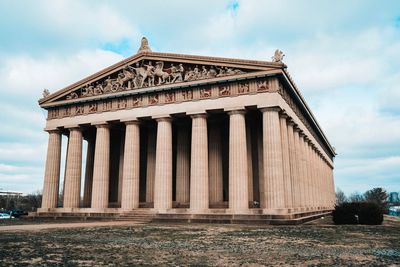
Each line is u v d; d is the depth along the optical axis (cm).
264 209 4191
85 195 6381
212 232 2827
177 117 5188
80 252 1680
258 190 5178
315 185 6919
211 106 4741
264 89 4497
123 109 5353
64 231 2942
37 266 1313
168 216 4569
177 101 4975
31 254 1614
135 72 5350
